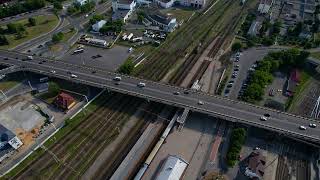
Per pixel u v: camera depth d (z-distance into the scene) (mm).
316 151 145250
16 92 178750
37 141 151750
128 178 137375
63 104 166375
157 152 146000
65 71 185250
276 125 148125
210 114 154875
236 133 146375
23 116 164375
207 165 140125
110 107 170125
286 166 139750
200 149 147250
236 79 184875
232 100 162375
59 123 160500
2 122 161250
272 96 172375
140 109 168875
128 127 159500
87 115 165375
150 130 157750
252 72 188750
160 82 177750
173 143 150250
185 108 159000
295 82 180000
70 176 137500
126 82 176125
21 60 195750
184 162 136625
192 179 134750
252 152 142750
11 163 142375
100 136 154875
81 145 150500
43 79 185625
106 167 141375
